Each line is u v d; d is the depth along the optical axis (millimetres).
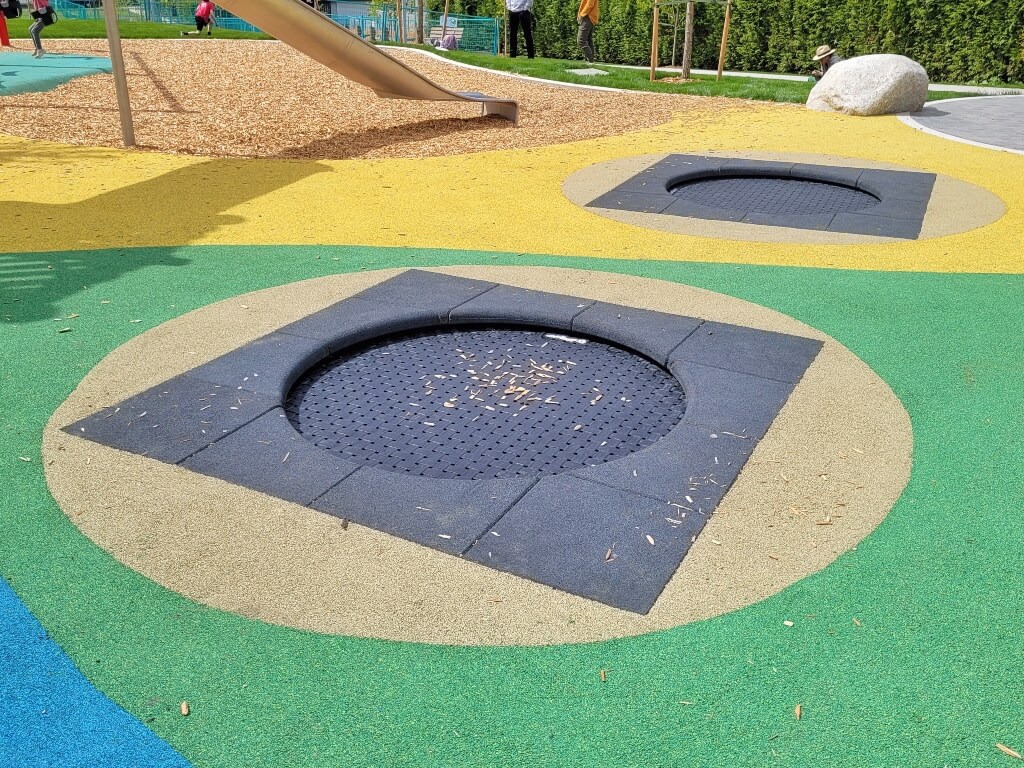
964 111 14430
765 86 16672
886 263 6645
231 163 9773
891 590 3062
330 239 7055
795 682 2656
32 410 4219
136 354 4820
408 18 35438
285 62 18656
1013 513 3518
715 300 5785
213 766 2354
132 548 3225
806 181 9602
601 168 9703
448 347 5180
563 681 2648
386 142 11188
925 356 4984
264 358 4754
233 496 3541
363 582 3061
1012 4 19766
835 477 3742
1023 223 7762
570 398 4562
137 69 17047
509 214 7871
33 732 2449
